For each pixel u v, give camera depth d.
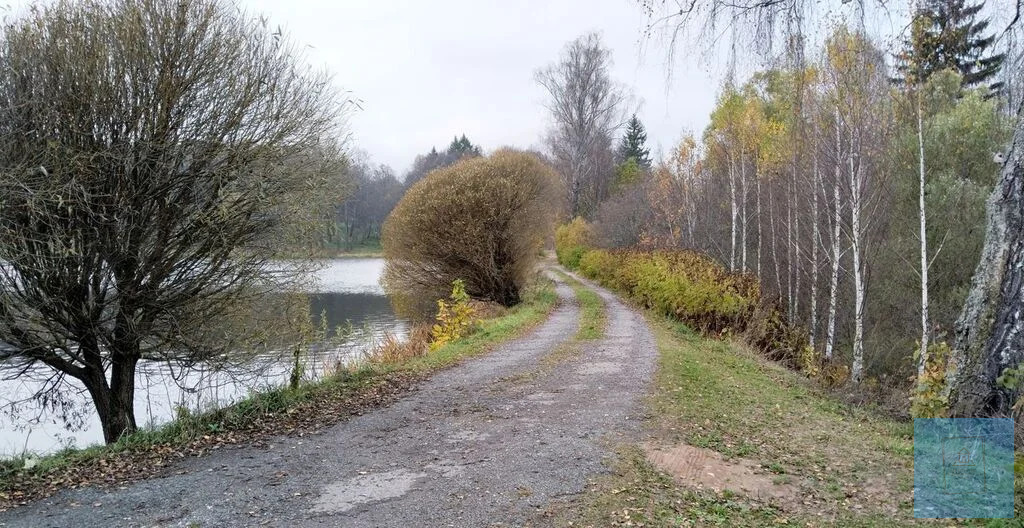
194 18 8.80
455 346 14.89
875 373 20.34
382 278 26.67
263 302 10.20
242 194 9.34
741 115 23.64
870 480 6.01
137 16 8.35
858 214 16.06
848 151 16.27
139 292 9.00
